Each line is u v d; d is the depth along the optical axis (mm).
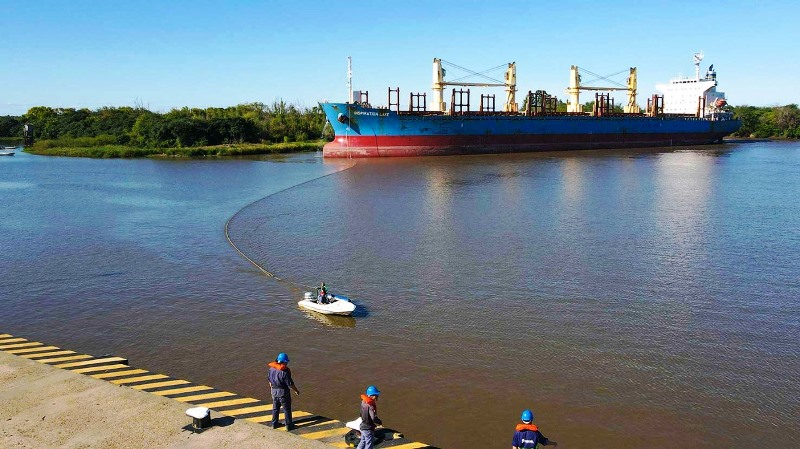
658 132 171500
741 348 27531
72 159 154000
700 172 98938
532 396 22984
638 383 24125
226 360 26547
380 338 28859
